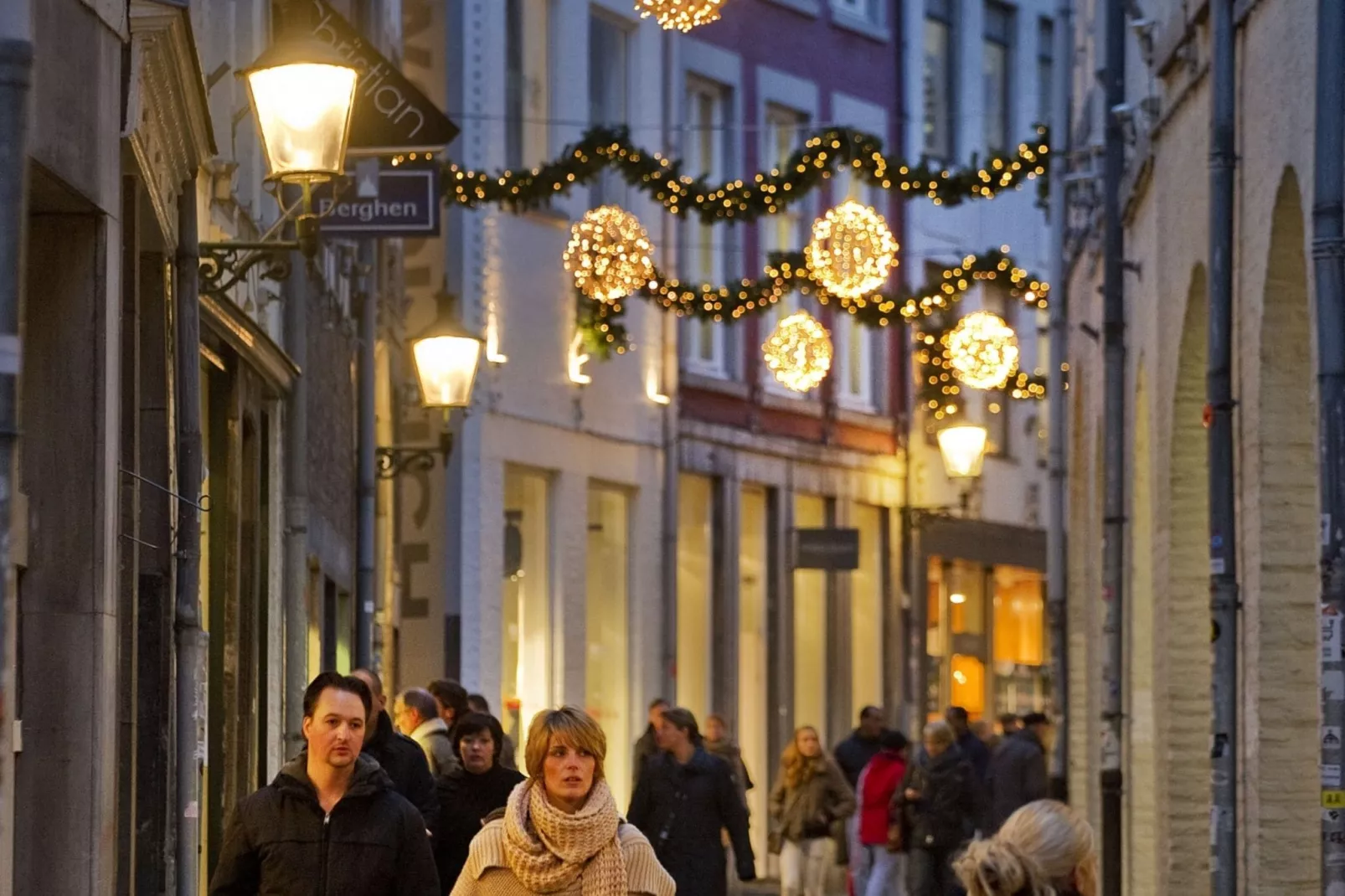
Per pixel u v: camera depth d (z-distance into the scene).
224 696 35.97
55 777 22.00
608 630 68.19
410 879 20.33
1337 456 23.44
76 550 22.20
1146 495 48.09
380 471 52.38
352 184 39.22
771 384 76.06
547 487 65.50
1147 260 44.25
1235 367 32.22
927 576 84.00
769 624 75.94
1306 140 27.16
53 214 22.22
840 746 57.31
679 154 71.00
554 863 18.34
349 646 51.47
